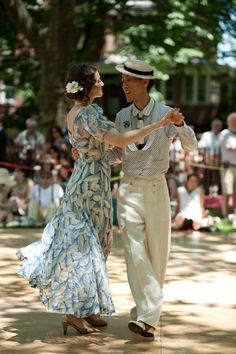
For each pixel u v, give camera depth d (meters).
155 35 26.84
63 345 7.97
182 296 10.22
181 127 7.83
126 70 8.15
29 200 17.84
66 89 8.26
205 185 20.52
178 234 16.22
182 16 26.28
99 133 8.02
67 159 21.48
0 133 22.14
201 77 35.22
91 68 8.26
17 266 12.13
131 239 8.13
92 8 28.08
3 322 8.85
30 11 30.11
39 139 22.25
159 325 8.74
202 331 8.52
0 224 17.53
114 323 8.83
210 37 26.58
